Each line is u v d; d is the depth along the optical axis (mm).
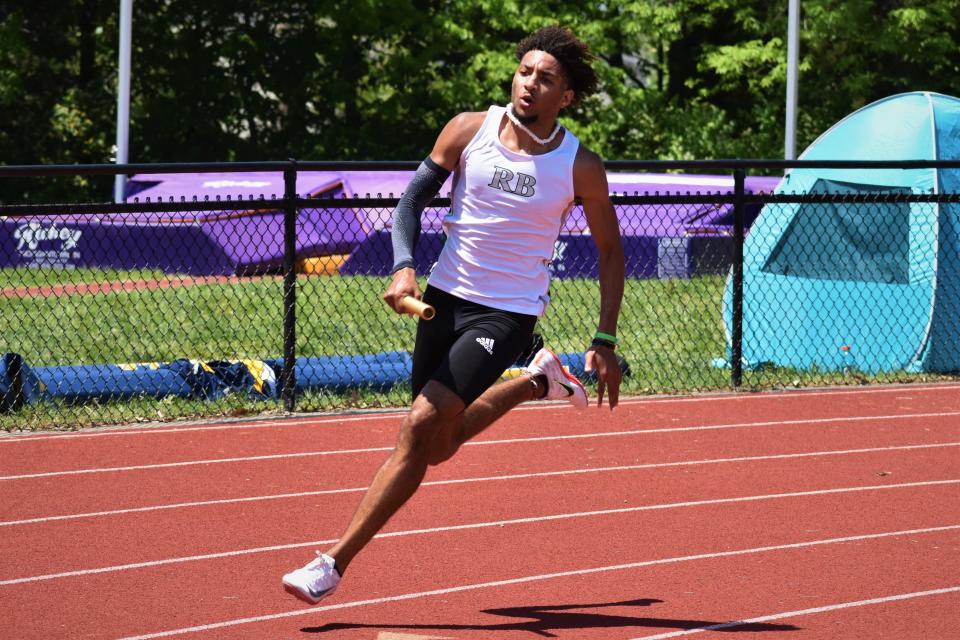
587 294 26875
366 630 8594
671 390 18047
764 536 11078
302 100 56906
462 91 52812
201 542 10742
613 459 13977
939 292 19641
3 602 9141
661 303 25391
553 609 9086
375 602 9203
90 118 54031
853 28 51219
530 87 8570
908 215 19797
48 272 30734
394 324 23297
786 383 18812
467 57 55500
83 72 55875
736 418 16375
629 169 17484
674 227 29844
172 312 23141
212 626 8672
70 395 16344
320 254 32062
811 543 10875
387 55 57031
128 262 31844
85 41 55094
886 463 14000
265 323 23109
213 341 21344
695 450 14500
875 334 19984
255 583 9641
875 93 55125
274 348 20859
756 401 17547
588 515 11695
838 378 19297
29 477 12914
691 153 53344
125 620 8781
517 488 12633
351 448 14445
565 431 15336
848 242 20250
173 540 10789
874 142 20812
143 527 11180
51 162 54000
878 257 20016
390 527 11195
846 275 20219
